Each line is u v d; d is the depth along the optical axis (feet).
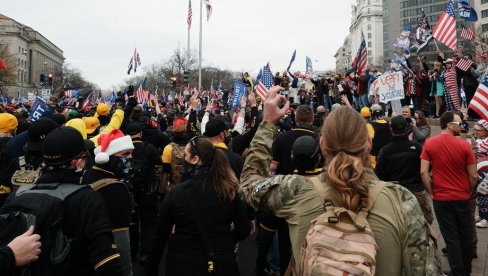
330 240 5.90
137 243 21.66
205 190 11.48
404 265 6.19
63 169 8.97
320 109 29.50
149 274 12.50
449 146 16.98
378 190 6.44
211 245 11.19
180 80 141.08
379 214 6.21
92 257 8.46
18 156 17.49
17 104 64.75
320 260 5.77
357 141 6.49
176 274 11.17
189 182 11.66
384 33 402.11
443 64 53.01
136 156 19.88
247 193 7.61
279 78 44.06
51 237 8.15
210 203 11.40
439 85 52.54
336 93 63.21
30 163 14.06
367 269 5.61
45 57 413.59
